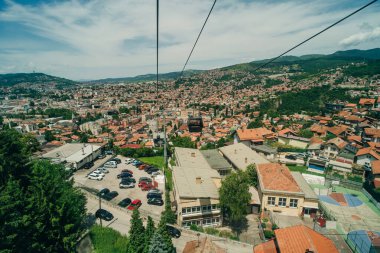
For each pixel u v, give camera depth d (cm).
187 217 3681
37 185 2872
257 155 6144
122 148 8144
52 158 6594
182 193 3703
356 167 6391
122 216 4116
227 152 6625
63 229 2878
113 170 6550
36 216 2681
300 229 2586
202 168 5041
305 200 3984
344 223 3978
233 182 3622
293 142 8669
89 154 7100
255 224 3919
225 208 3969
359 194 5166
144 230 2800
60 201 2945
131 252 2703
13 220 2292
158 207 4553
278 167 4638
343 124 11331
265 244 2780
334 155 7481
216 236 3466
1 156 3039
